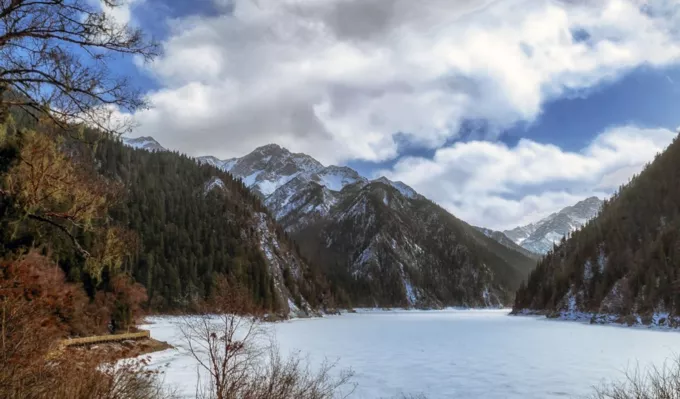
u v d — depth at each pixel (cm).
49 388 730
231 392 959
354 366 2702
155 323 5866
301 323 7994
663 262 8319
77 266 2530
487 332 5791
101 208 1295
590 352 3494
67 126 884
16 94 866
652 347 3878
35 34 794
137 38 882
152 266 8019
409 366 2734
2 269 926
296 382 1351
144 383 1138
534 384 2173
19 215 1079
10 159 1050
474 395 1953
